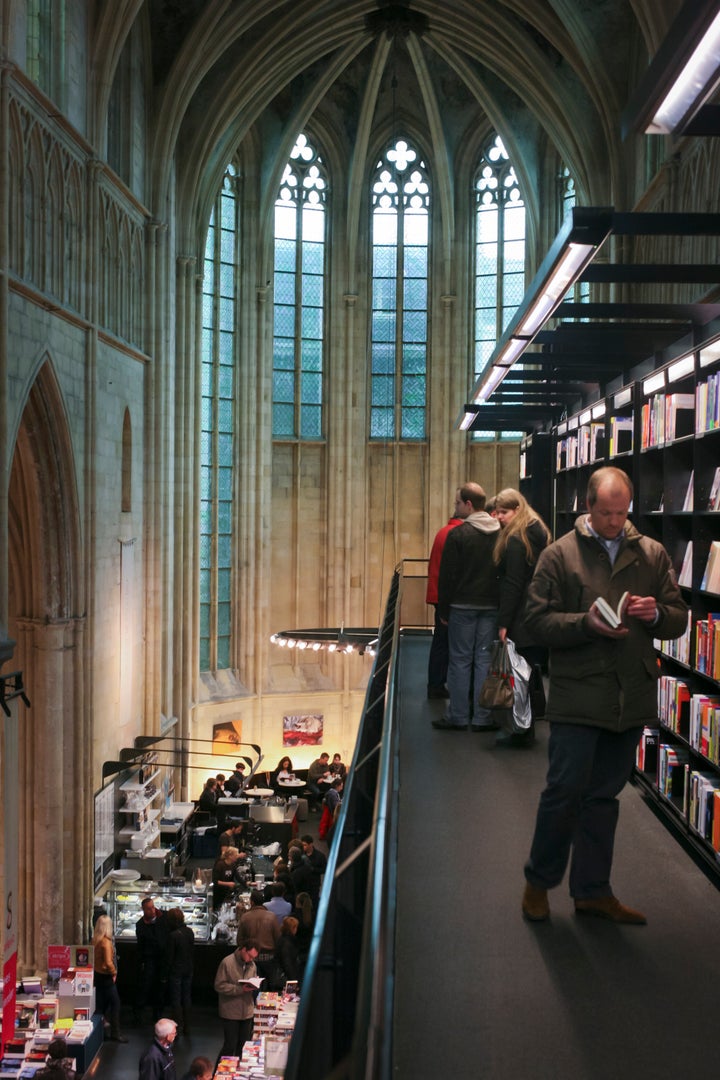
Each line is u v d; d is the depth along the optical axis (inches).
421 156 1381.6
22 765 759.1
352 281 1371.8
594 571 198.7
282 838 981.2
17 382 636.1
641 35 917.8
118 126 889.5
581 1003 175.9
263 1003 536.7
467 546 368.5
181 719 1123.9
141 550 976.9
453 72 1320.1
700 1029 167.8
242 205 1300.4
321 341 1385.3
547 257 331.0
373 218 1390.3
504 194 1347.2
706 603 350.6
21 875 758.5
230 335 1300.4
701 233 296.4
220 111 1076.5
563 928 207.6
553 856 205.9
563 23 959.0
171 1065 521.7
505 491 340.2
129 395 921.5
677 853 259.3
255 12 978.1
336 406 1379.2
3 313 591.5
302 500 1378.0
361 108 1302.9
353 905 154.3
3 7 589.0
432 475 1386.6
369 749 198.4
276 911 655.8
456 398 1378.0
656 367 430.6
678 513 365.1
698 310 376.5
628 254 924.0
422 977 185.0
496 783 311.3
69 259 748.6
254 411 1317.7
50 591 754.8
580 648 195.8
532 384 642.2
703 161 701.9
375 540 1401.3
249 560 1323.8
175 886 761.6
